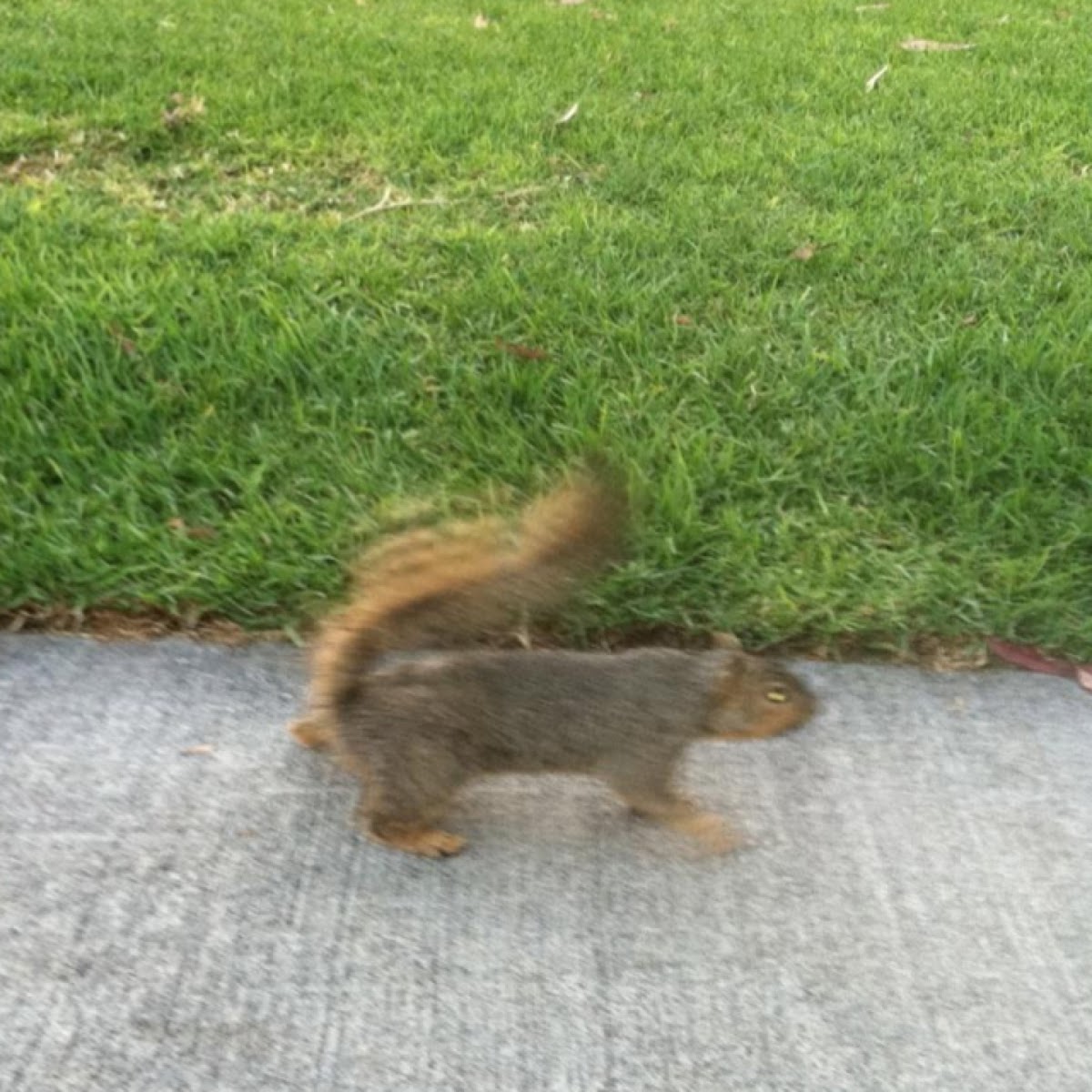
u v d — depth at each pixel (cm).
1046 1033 68
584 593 94
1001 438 110
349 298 125
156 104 161
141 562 94
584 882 75
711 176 155
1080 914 75
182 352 113
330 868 75
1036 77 194
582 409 111
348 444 107
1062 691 92
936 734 88
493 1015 67
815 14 223
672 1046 66
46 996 66
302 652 91
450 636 81
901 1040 67
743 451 109
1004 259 141
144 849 75
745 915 74
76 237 132
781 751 85
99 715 84
